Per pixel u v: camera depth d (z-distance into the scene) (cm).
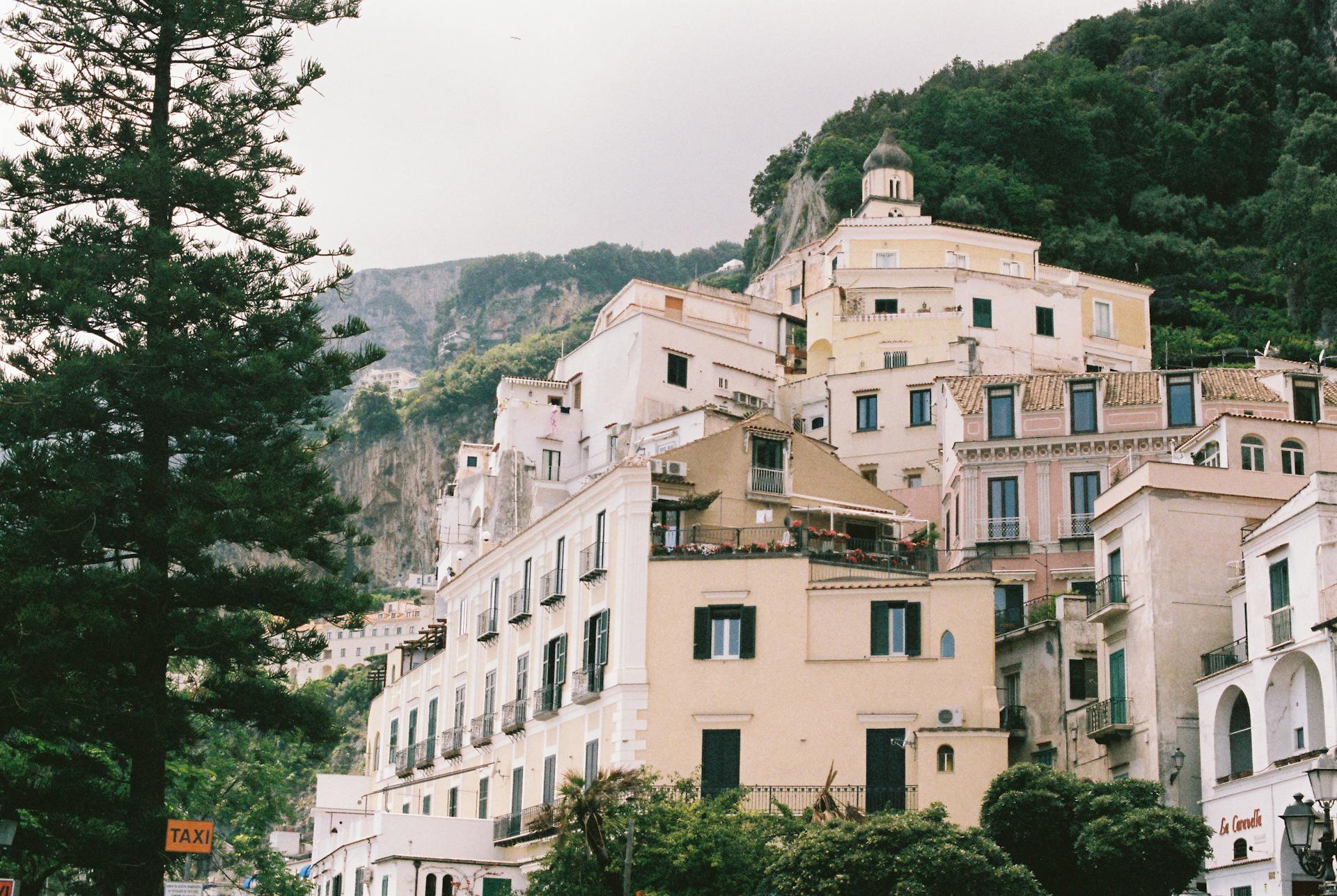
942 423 7881
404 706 7812
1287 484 5200
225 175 4809
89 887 4791
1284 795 4306
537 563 6375
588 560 5844
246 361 4609
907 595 5266
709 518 6172
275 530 4572
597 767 5491
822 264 10988
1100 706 5175
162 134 4875
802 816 4709
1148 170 14800
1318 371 7831
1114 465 6675
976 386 7419
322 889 6794
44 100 4850
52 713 4194
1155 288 13112
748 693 5300
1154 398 6756
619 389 8950
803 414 8988
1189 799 4819
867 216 12081
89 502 4350
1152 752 4894
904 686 5175
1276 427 5816
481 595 6950
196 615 4538
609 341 9169
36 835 4328
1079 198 14125
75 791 4341
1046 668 5441
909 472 8325
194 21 4803
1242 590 4919
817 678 5256
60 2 4778
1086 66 15800
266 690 4691
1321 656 4247
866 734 5159
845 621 5306
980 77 16500
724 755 5259
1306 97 14988
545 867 4778
